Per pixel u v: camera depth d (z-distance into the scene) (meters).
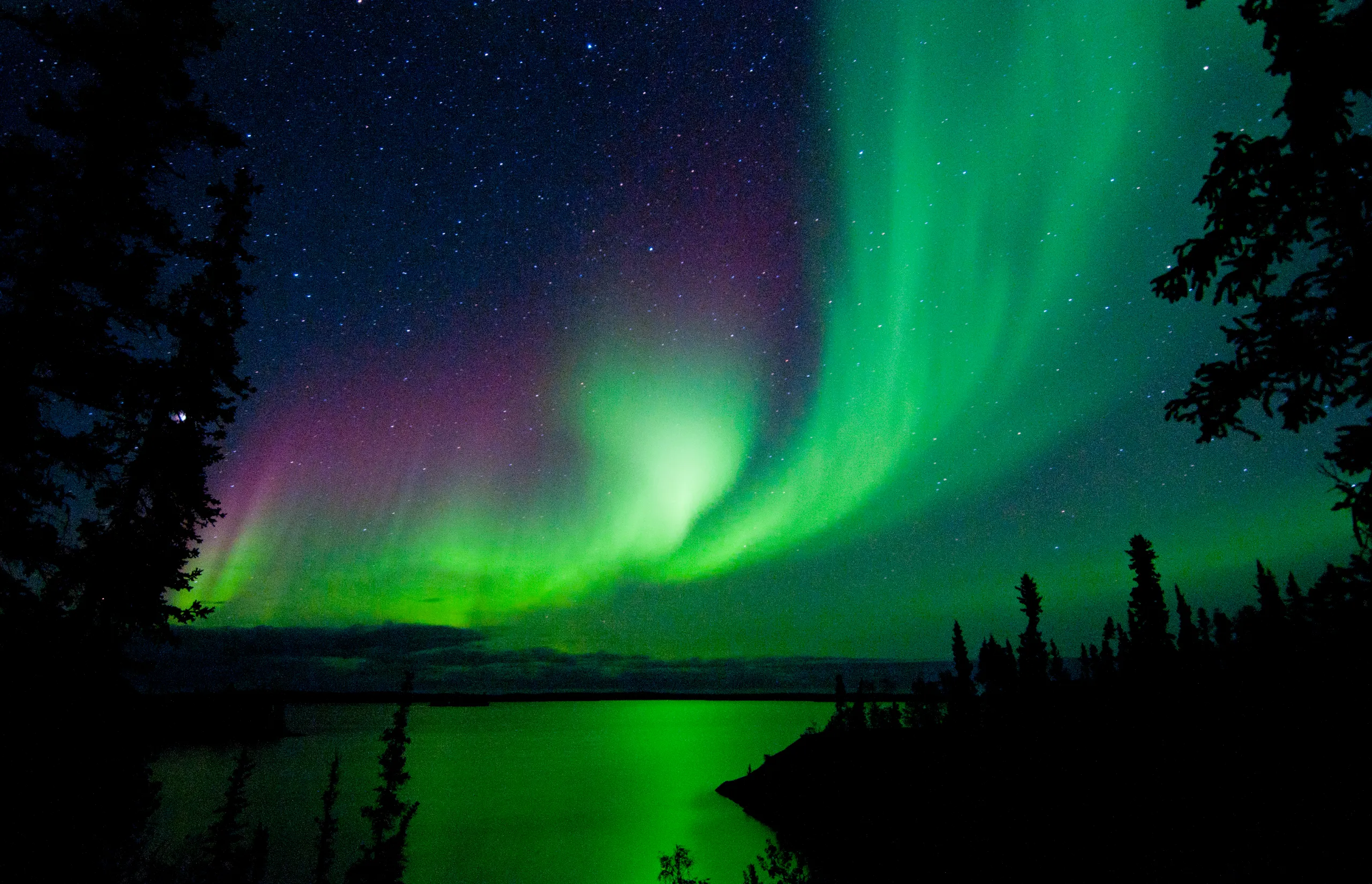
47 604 9.07
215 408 12.42
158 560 10.66
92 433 9.64
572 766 160.12
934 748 44.62
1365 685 5.10
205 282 12.95
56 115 8.48
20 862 8.44
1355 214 4.70
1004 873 21.02
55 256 8.12
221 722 146.25
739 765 160.38
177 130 9.17
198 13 9.41
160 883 19.30
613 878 67.44
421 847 79.88
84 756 9.33
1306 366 4.89
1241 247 5.20
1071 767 26.19
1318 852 5.37
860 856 30.78
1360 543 4.95
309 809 94.81
